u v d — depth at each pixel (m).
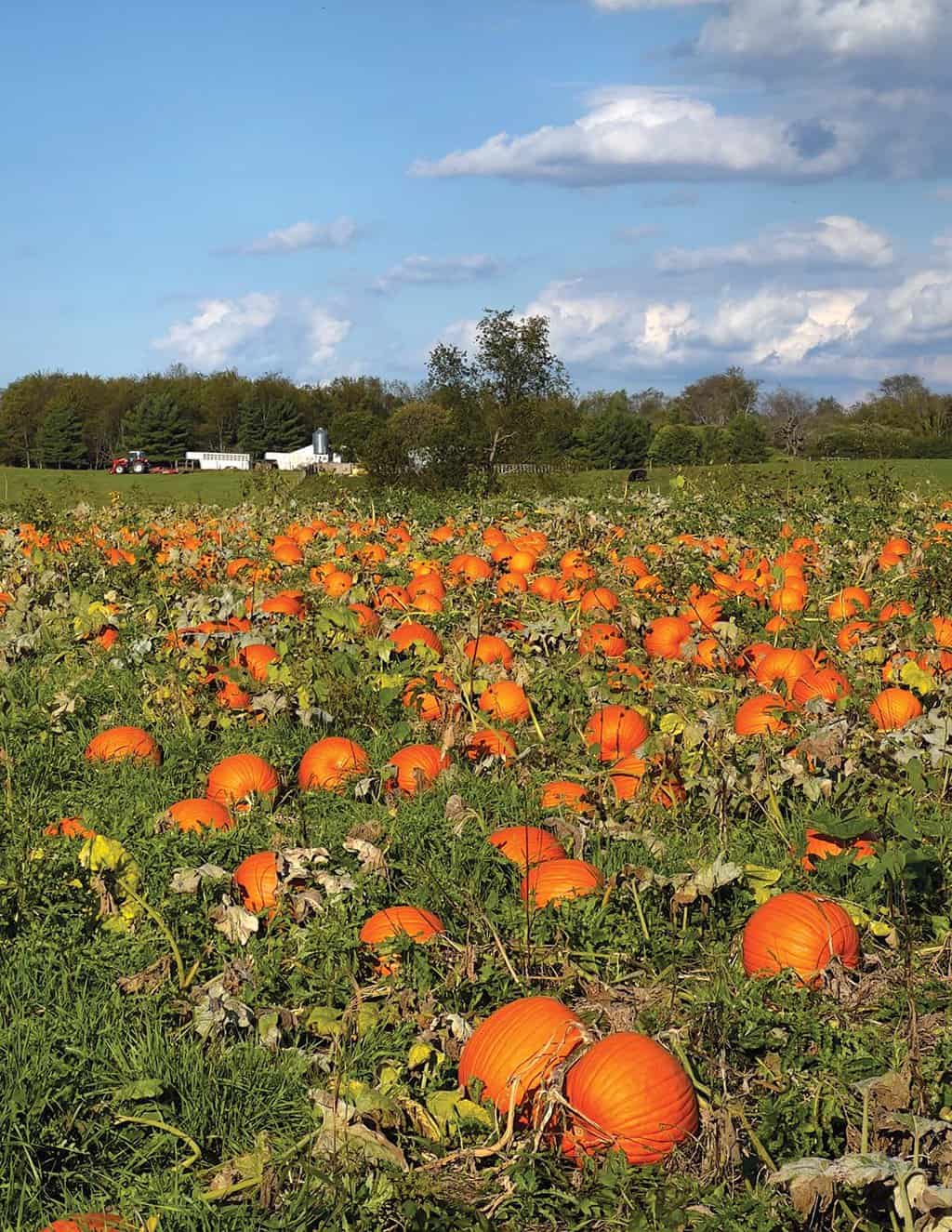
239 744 8.73
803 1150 4.07
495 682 9.15
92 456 155.38
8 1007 4.99
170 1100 4.50
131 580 15.41
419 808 7.21
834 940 5.38
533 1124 4.32
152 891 5.93
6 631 11.68
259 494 30.98
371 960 5.33
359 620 10.80
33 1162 4.07
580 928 5.51
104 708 9.64
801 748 7.46
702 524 20.56
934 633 10.66
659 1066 4.29
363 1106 4.28
